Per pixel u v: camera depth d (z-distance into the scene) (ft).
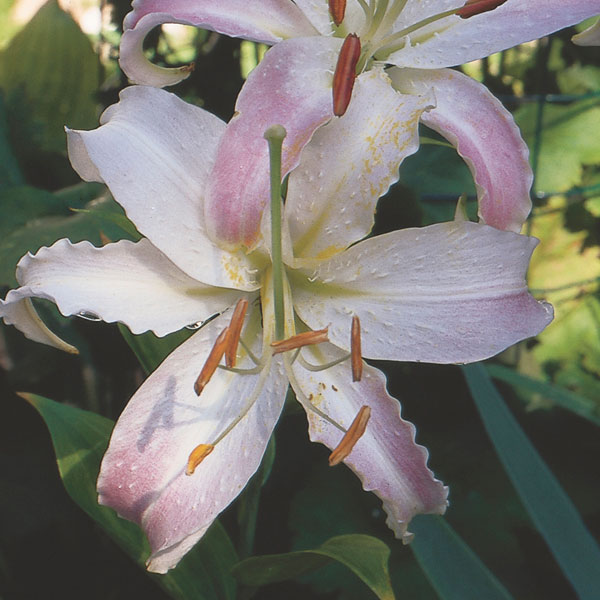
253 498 1.56
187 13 1.29
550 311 1.29
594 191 3.01
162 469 1.24
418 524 1.76
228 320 1.32
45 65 2.37
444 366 2.43
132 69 1.32
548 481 1.81
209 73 2.35
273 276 1.25
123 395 2.31
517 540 2.27
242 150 1.21
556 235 3.13
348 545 1.38
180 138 1.25
